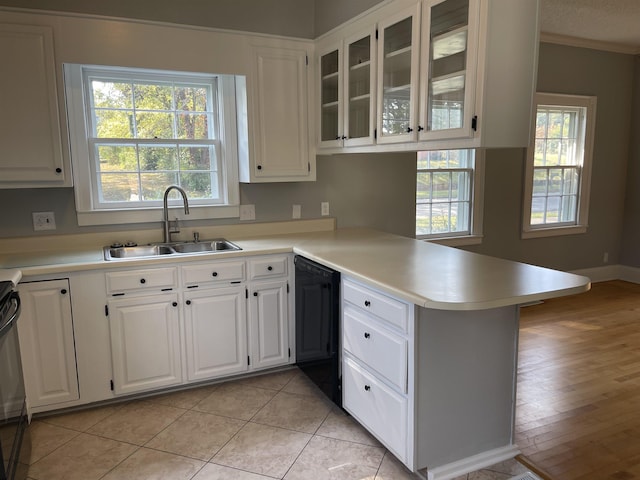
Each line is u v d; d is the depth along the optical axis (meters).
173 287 2.75
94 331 2.61
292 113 3.32
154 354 2.76
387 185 3.94
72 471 2.17
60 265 2.49
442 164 4.67
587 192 5.40
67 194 2.96
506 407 2.24
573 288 1.93
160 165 3.25
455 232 4.81
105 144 3.07
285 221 3.60
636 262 5.59
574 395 2.87
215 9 3.14
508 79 2.13
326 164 3.68
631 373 3.17
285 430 2.49
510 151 4.90
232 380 3.07
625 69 5.40
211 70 3.05
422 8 2.38
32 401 2.52
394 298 2.04
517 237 5.09
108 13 2.86
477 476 2.11
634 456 2.26
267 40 3.19
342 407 2.58
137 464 2.21
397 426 2.09
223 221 3.40
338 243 3.09
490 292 1.86
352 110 3.06
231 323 2.93
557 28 4.54
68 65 2.87
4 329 1.74
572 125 5.30
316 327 2.76
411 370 1.97
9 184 2.63
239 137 3.33
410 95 2.51
